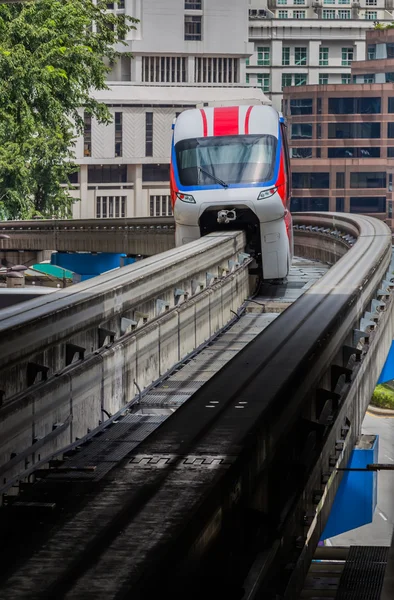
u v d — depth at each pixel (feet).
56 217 309.01
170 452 30.86
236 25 497.46
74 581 21.29
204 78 499.10
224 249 86.94
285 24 586.04
